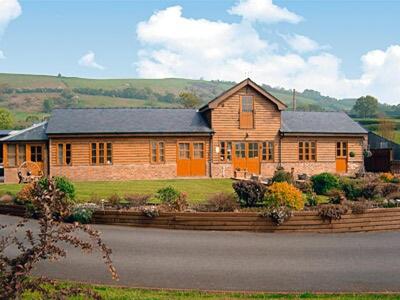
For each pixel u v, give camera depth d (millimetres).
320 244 13164
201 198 20656
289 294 8531
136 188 24469
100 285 8961
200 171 32344
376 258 11578
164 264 10789
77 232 14438
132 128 31219
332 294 8570
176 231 14852
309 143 34406
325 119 36312
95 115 32375
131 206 17453
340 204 16516
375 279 9742
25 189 17688
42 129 31641
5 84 126812
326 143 34719
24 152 30672
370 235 14664
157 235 14172
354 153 35312
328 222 15125
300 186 23531
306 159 34312
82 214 15812
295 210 15703
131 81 149625
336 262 11133
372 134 49406
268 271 10250
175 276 9797
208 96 146875
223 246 12750
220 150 32719
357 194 20750
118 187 24906
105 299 7992
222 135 32688
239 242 13289
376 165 39781
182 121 32906
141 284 9188
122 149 31188
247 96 33062
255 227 14953
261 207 17375
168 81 158250
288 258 11461
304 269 10461
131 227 15461
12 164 30500
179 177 31922
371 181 23500
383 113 116500
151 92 138000
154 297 8172
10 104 112438
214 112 32562
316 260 11297
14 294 5797
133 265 10680
